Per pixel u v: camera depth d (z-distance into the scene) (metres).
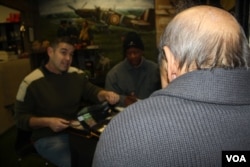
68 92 2.05
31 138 1.96
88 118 1.62
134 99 1.94
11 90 4.19
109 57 5.48
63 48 1.97
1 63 4.09
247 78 0.55
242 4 1.36
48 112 1.97
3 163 3.08
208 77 0.53
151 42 5.45
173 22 0.62
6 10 5.15
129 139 0.53
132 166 0.52
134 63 2.19
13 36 5.31
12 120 4.22
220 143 0.51
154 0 5.32
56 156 1.87
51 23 5.45
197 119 0.52
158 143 0.51
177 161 0.50
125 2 5.37
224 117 0.53
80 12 5.40
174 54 0.60
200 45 0.57
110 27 5.44
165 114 0.53
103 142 0.57
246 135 0.53
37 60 5.12
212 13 0.61
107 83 2.26
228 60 0.56
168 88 0.58
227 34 0.58
